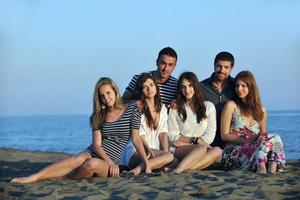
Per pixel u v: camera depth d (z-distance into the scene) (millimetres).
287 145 28625
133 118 7711
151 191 6363
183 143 8109
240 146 8070
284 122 81750
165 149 7938
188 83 8000
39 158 12688
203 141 8094
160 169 7820
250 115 8117
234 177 7250
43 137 52312
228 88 8445
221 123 8195
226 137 8125
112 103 7648
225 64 8258
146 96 7922
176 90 8359
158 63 8312
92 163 7211
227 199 5965
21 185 7051
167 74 8289
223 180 7070
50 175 7367
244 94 8070
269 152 7844
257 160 7746
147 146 7840
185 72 8094
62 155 14289
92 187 6703
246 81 8031
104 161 7383
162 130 8031
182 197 6016
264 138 7859
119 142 7754
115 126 7695
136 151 7789
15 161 11047
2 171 8969
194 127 8078
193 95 8078
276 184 6715
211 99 8422
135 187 6562
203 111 8055
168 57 8188
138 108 7777
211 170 8047
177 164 7895
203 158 7852
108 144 7715
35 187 6809
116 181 7090
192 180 7020
